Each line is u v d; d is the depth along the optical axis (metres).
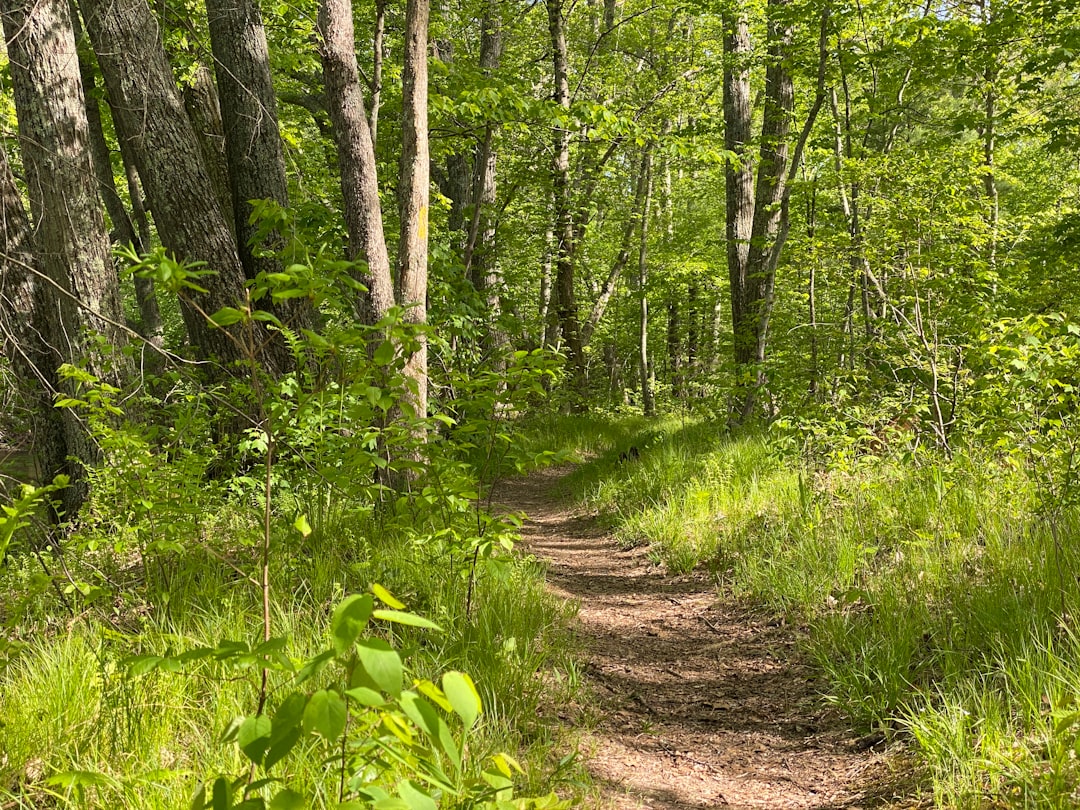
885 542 5.82
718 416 12.83
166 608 4.19
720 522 7.51
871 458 7.07
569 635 5.18
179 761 2.83
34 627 4.12
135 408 6.93
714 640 5.36
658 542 7.58
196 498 5.35
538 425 15.87
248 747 1.37
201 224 8.00
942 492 6.07
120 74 7.79
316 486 6.21
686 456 9.98
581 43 19.08
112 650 3.48
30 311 7.09
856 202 9.42
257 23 8.92
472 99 10.82
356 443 4.64
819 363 10.18
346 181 7.52
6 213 7.07
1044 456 5.01
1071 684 3.12
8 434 7.02
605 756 3.70
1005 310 7.36
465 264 13.74
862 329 10.74
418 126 6.98
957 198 8.62
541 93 17.44
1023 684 3.25
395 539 5.59
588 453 14.59
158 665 1.71
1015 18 10.10
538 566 6.69
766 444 8.62
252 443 6.00
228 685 3.23
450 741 1.30
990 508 5.58
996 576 4.49
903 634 4.29
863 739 3.73
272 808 1.45
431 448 4.46
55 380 7.09
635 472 9.96
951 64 10.88
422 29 6.93
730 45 13.21
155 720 3.02
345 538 5.57
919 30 10.66
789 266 11.09
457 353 10.59
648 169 21.78
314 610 4.30
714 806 3.32
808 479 7.38
